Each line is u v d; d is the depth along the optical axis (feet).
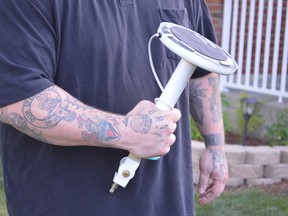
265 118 21.12
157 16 6.60
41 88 5.58
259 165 17.31
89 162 6.07
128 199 6.24
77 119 5.63
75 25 5.90
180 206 6.77
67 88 5.96
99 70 6.01
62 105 5.63
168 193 6.72
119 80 6.16
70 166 6.07
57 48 5.89
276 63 22.71
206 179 7.94
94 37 5.96
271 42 27.17
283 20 27.25
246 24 26.45
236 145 18.57
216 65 5.76
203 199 8.00
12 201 6.41
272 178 17.48
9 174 6.40
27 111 5.56
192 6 7.45
